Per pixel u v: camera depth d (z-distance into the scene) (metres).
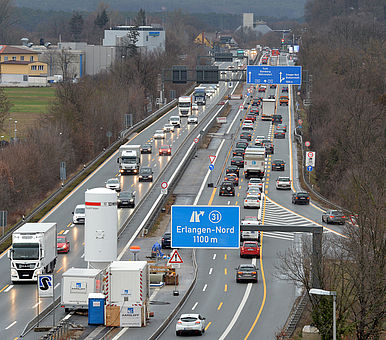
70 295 186.88
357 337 172.25
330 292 142.12
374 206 183.38
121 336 171.00
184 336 173.62
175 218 175.88
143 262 186.62
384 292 170.88
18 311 189.50
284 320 186.88
